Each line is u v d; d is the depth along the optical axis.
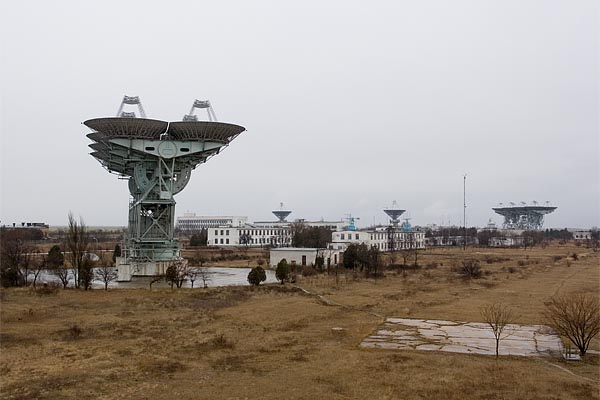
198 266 80.94
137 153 67.94
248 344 27.61
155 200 67.44
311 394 19.52
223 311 38.78
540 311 38.78
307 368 23.02
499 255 111.75
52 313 36.88
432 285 55.28
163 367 23.02
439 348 27.34
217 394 19.48
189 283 59.84
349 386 20.52
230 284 59.00
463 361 24.52
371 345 27.92
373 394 19.62
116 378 21.36
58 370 22.36
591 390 20.16
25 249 65.69
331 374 22.08
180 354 25.31
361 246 78.31
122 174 76.94
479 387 20.53
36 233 161.12
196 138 67.44
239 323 33.78
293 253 81.94
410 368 23.16
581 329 26.83
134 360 24.16
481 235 177.25
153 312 38.22
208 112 70.56
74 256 54.00
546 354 26.20
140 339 28.69
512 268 75.06
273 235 167.62
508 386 20.64
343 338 29.48
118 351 25.81
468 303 42.75
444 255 112.75
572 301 36.03
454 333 31.17
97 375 21.70
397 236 141.38
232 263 92.19
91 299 44.16
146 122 64.94
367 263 71.12
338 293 48.75
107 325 32.66
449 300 44.38
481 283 57.03
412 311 38.81
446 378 21.62
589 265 83.00
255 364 23.67
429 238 178.88
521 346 27.92
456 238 178.62
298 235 118.44
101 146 75.44
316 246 113.12
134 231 71.75
